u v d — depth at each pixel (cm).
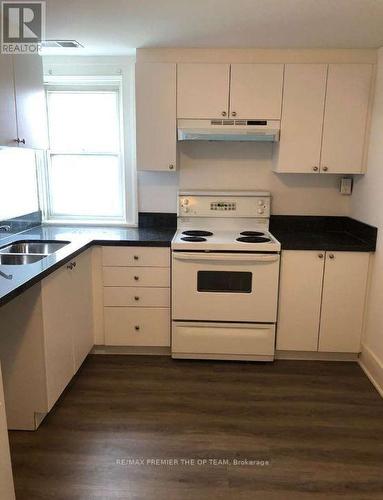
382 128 262
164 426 220
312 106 280
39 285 198
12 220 294
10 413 212
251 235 302
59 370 227
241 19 225
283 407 239
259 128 285
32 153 325
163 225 338
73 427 218
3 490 151
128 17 223
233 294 279
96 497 172
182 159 326
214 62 287
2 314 203
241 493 176
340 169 289
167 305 288
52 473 185
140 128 290
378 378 261
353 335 287
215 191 322
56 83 322
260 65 277
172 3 203
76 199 345
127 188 333
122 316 292
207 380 269
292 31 245
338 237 300
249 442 208
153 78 282
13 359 206
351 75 275
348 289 279
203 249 272
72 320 246
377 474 188
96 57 310
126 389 256
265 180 327
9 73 212
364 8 208
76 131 333
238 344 288
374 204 273
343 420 228
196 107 285
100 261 283
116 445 204
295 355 299
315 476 186
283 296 282
